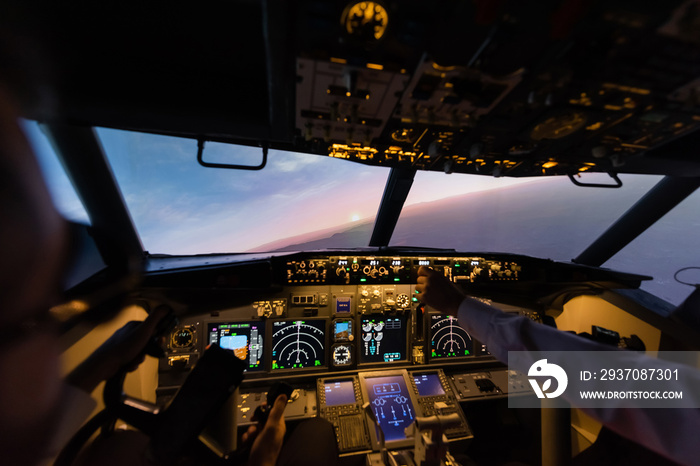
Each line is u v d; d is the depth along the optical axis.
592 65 0.60
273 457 0.83
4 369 0.24
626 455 1.87
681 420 0.56
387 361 2.50
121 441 0.79
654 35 0.53
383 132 0.95
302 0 0.49
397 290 2.53
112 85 0.83
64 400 0.33
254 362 2.34
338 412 2.21
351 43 0.56
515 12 0.50
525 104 0.74
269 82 0.69
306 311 2.44
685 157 1.02
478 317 0.90
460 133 0.93
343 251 2.52
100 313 1.72
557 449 1.83
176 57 0.87
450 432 2.21
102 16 0.82
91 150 1.89
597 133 0.89
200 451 0.78
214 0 0.82
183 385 0.78
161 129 0.93
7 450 0.26
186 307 2.30
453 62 0.61
